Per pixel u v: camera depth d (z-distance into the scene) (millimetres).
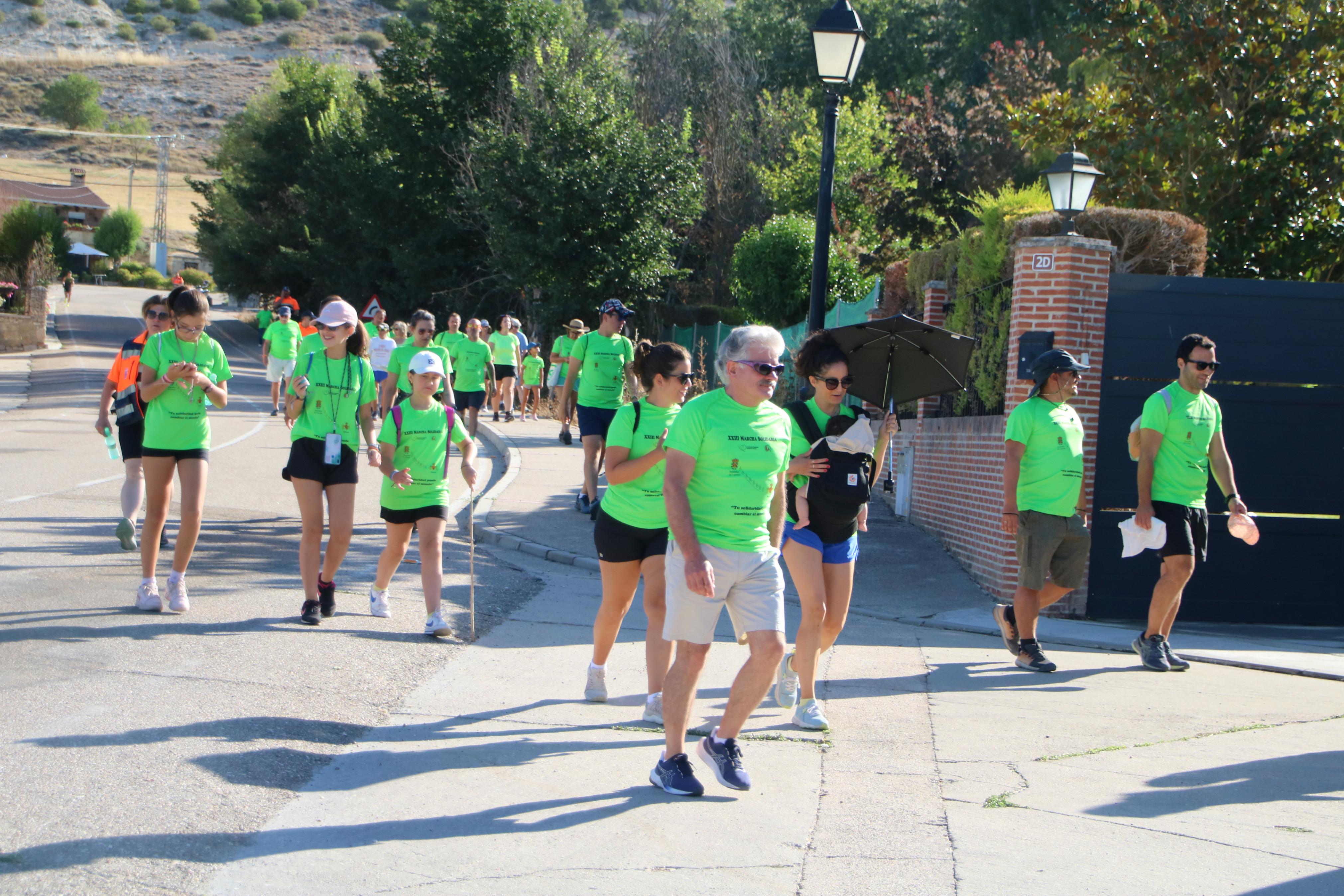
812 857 3998
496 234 33281
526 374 23094
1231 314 9484
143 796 4199
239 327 60406
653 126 34875
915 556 11016
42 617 6668
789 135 35750
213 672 5848
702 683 6586
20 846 3697
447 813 4312
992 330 10688
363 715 5488
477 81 38188
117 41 181000
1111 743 5543
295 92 51594
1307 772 5082
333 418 7066
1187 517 7289
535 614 8172
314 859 3838
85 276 86938
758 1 47375
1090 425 9289
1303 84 14414
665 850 4023
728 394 4613
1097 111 15586
